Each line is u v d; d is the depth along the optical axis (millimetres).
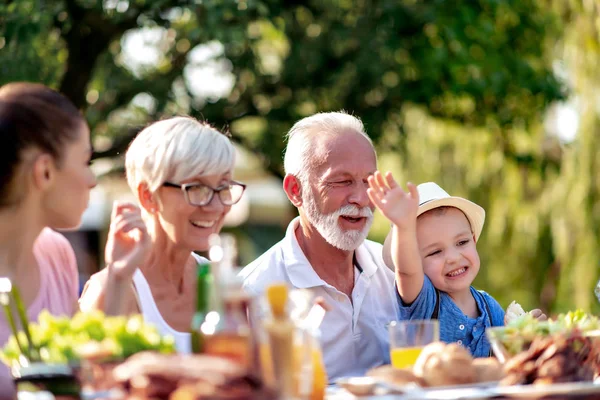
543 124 11961
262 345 2109
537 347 2371
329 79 10586
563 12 10711
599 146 10484
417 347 2648
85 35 8781
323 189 3732
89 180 2629
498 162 12039
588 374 2355
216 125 10539
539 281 12125
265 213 13656
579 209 10664
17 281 2650
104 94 9836
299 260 3822
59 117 2557
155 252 3152
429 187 3871
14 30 7535
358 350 3826
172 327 3166
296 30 10438
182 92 10367
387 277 3973
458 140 12227
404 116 11195
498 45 10742
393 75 10609
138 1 8391
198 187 3059
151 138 3102
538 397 2158
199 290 2180
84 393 2049
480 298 3865
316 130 3816
